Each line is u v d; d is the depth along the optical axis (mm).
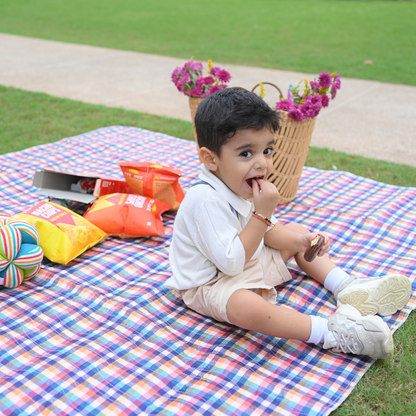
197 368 1825
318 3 18844
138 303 2166
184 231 1937
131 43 10273
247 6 17391
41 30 11781
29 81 7070
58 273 2383
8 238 2174
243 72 7770
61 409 1605
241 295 1836
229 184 1865
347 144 4676
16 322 2031
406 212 3094
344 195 3408
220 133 1758
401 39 10898
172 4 17359
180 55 9133
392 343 1772
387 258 2576
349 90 6809
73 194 2850
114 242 2732
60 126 5035
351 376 1781
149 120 5320
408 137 4883
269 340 1984
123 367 1805
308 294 2242
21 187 3391
